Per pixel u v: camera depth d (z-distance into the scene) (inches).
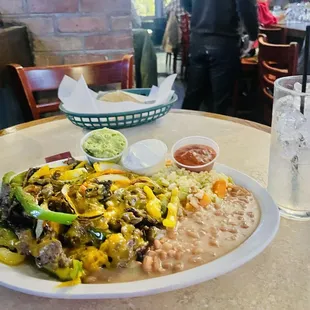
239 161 37.8
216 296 21.4
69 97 47.0
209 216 26.3
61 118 52.7
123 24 75.4
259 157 38.6
